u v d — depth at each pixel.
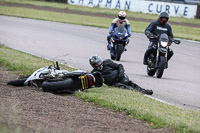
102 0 154.75
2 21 100.62
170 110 28.59
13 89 32.16
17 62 46.34
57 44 71.12
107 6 154.25
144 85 40.94
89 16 128.62
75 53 62.31
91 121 24.52
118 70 36.06
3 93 30.14
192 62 61.66
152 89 38.91
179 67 56.47
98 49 68.50
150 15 144.75
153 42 47.53
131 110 27.03
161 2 148.75
